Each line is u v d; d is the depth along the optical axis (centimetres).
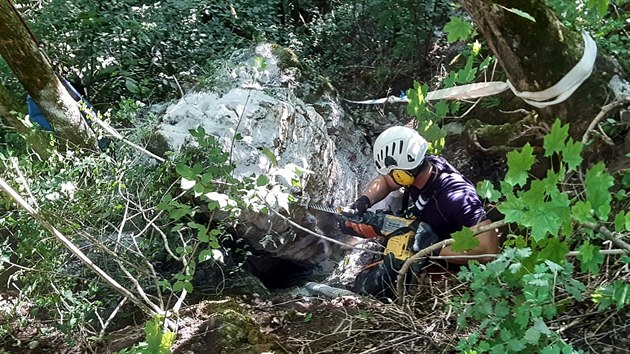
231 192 331
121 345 329
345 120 521
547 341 253
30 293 359
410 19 594
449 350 298
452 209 390
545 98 374
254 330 324
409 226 396
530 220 238
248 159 389
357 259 459
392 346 309
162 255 414
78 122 430
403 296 340
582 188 362
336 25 649
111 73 519
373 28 637
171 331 325
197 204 372
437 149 436
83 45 519
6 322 356
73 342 339
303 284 451
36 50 419
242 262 406
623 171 357
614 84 379
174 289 317
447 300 312
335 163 471
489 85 402
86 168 359
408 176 400
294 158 416
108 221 362
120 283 375
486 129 474
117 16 529
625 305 288
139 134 399
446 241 295
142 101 520
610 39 415
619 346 274
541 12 352
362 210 413
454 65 564
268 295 399
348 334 326
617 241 252
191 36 556
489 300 266
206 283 407
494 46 368
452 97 413
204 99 428
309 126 442
